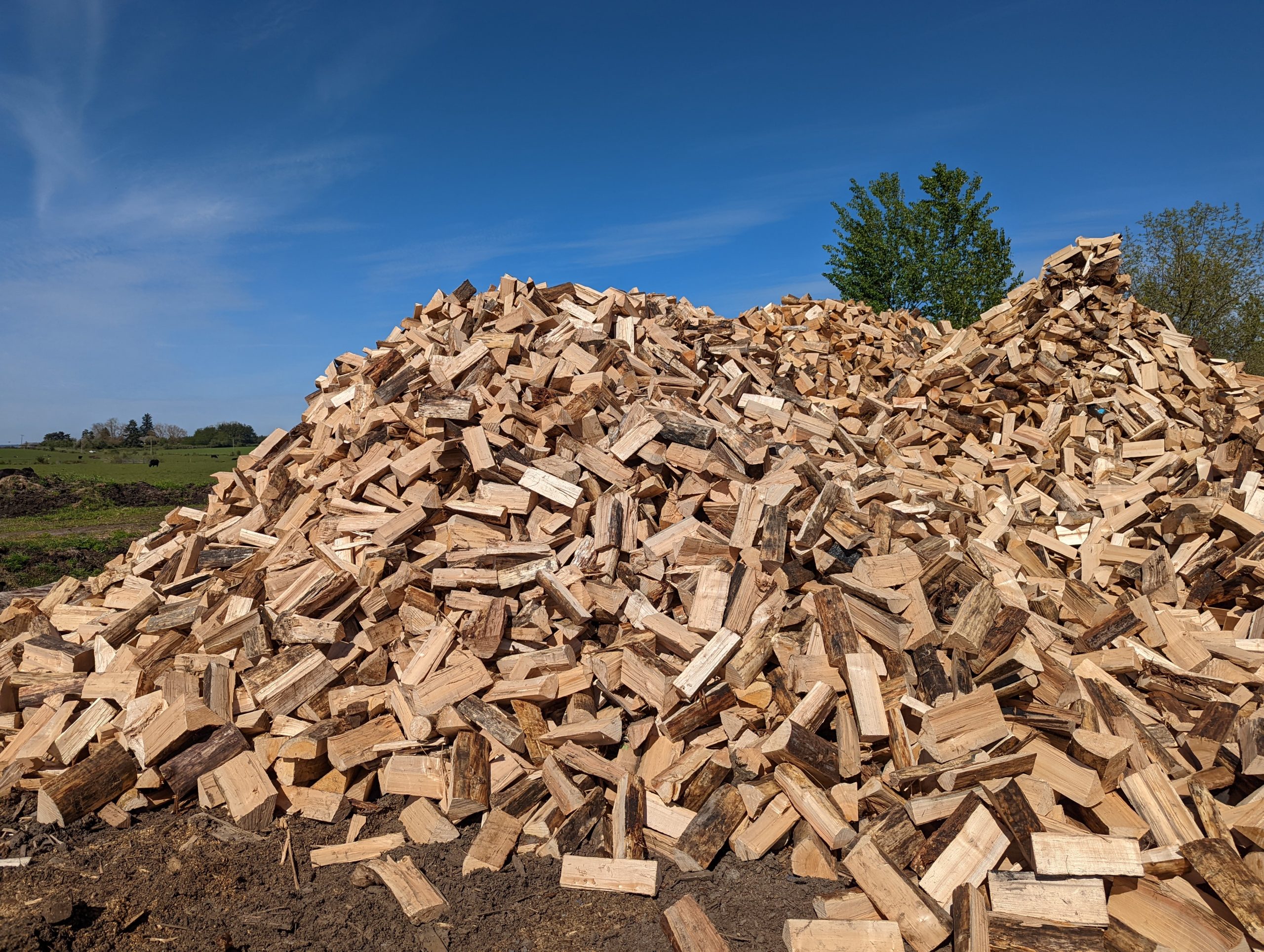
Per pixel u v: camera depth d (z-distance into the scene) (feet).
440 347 23.00
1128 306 32.30
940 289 71.20
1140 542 20.45
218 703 13.87
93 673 15.37
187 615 15.79
